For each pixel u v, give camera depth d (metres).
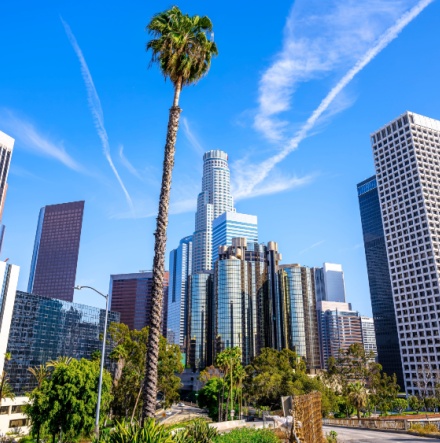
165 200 20.38
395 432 48.66
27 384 136.12
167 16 23.59
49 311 151.88
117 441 13.90
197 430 19.31
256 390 110.25
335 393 118.12
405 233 196.75
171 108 22.42
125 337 77.44
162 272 19.44
